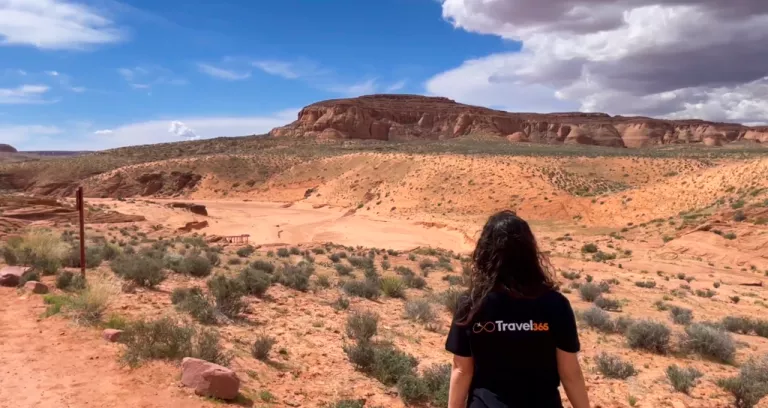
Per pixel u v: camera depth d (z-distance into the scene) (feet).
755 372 33.04
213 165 439.22
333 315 42.29
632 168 327.67
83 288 39.17
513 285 8.43
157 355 24.44
